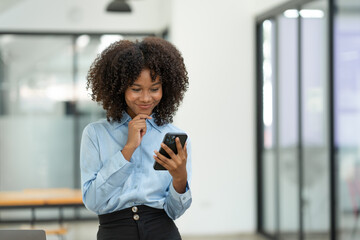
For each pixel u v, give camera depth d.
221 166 7.96
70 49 9.39
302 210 6.48
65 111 9.44
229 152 7.97
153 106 2.14
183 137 2.10
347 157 5.36
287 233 6.99
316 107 6.04
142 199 2.15
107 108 2.19
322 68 5.84
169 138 2.08
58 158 9.42
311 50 6.13
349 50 5.25
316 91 6.02
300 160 6.49
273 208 7.50
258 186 7.94
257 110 7.93
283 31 6.99
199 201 7.93
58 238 6.35
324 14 5.77
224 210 7.98
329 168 5.68
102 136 2.18
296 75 6.58
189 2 7.88
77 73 9.43
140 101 2.10
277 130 7.26
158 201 2.18
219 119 7.94
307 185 6.34
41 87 9.38
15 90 9.35
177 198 2.14
